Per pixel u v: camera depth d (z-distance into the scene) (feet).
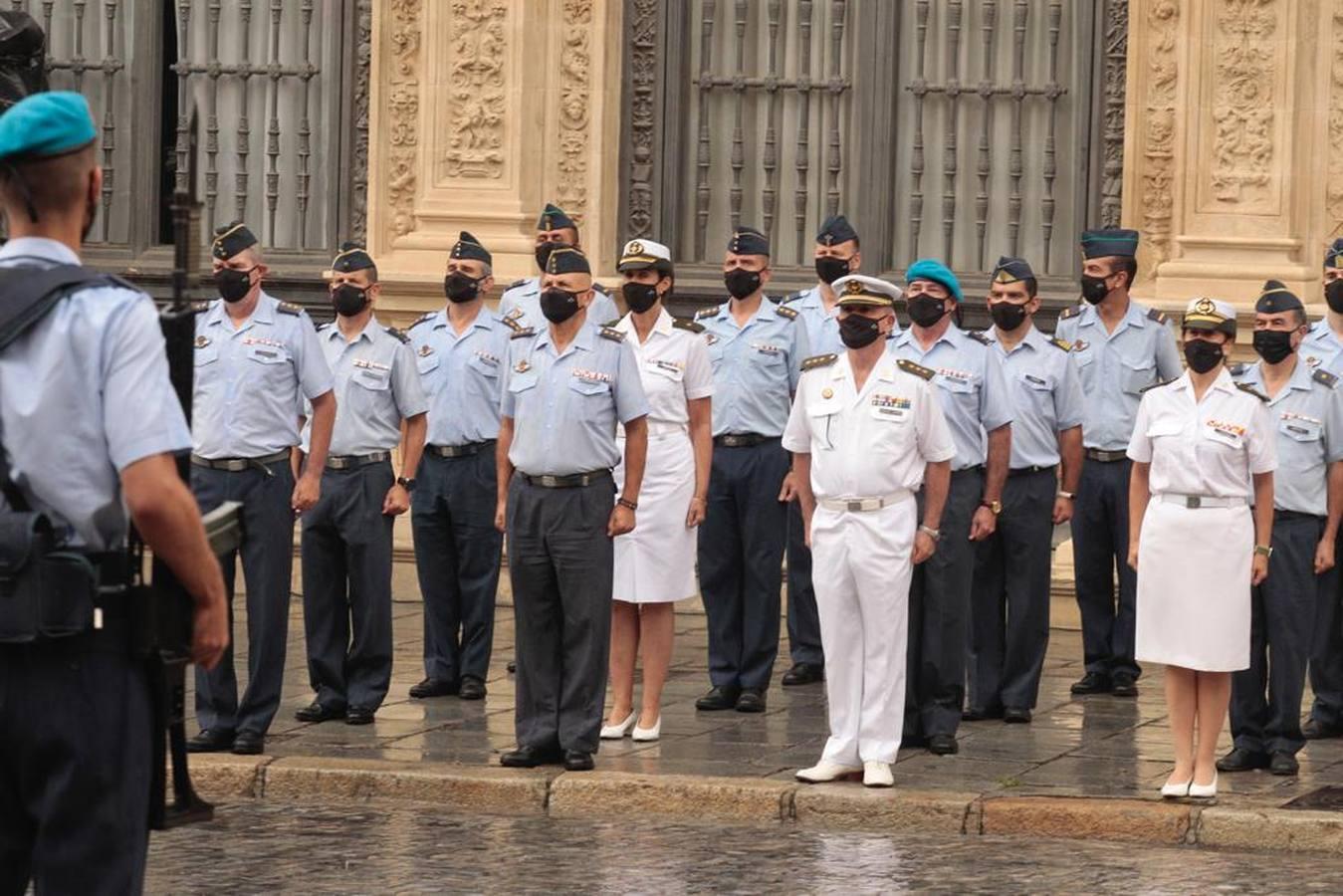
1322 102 67.10
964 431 49.88
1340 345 52.39
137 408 23.36
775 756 48.03
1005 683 53.31
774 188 71.56
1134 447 44.57
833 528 44.55
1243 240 66.90
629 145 71.31
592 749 45.80
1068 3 70.03
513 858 39.73
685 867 39.11
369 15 72.28
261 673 47.83
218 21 73.82
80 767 23.80
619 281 70.33
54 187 24.18
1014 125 70.49
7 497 23.81
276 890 37.04
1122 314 58.65
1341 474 47.62
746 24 71.41
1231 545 43.01
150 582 24.03
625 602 49.75
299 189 73.51
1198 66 67.21
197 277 25.13
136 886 24.20
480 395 55.88
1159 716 53.88
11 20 41.50
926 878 38.50
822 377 45.27
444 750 48.39
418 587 70.44
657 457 49.32
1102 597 57.36
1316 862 40.42
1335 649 50.90
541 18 70.28
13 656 23.76
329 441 49.42
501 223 69.82
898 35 71.05
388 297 70.18
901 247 71.36
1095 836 42.22
